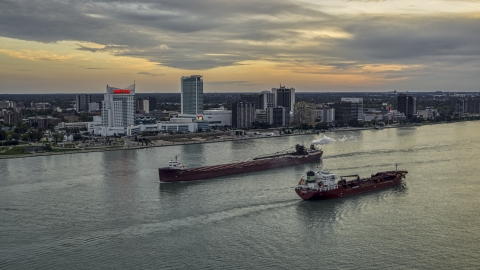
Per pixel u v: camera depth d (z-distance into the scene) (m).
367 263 152.12
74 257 157.62
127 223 190.25
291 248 163.88
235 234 177.25
